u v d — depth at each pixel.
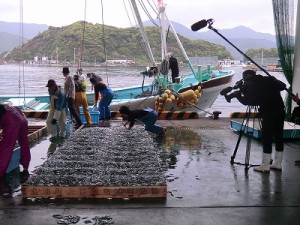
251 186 5.50
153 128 9.39
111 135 8.67
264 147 6.23
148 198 4.94
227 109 21.61
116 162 6.31
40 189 4.93
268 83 6.15
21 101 16.31
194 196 5.04
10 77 37.91
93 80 12.27
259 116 6.39
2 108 5.95
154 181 5.18
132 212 4.45
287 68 10.34
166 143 8.63
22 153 6.31
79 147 7.39
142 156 6.75
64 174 5.54
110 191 4.93
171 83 14.77
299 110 6.99
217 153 7.64
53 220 4.20
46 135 9.75
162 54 15.01
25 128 6.26
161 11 14.92
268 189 5.36
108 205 4.67
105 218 4.26
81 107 12.13
